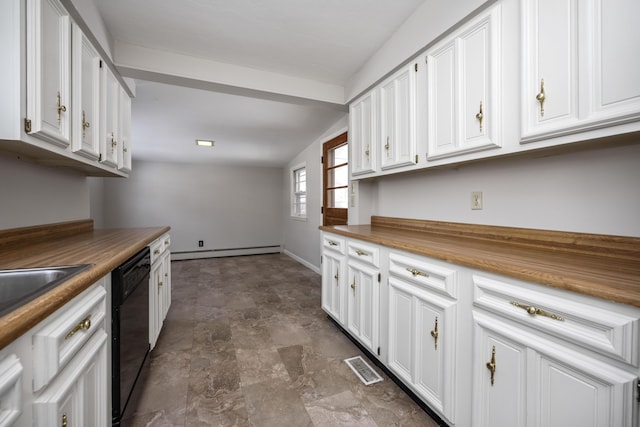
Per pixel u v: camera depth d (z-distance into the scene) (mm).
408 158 1812
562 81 1015
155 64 2002
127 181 5023
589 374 767
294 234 5383
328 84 2566
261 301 3094
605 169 1133
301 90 2465
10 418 538
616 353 721
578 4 968
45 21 1100
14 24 985
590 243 1168
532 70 1107
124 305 1230
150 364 1837
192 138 4051
